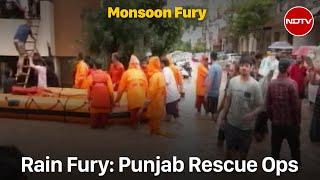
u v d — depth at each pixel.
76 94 13.34
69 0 20.84
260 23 32.81
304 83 13.15
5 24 19.58
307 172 7.62
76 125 11.85
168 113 12.41
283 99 7.43
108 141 9.88
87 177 7.19
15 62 19.83
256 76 10.42
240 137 7.01
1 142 9.61
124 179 7.12
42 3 19.83
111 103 11.48
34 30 19.39
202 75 13.73
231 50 33.00
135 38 18.45
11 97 12.80
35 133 10.69
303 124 12.47
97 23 18.44
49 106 12.30
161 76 10.54
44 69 14.30
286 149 9.29
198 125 12.00
